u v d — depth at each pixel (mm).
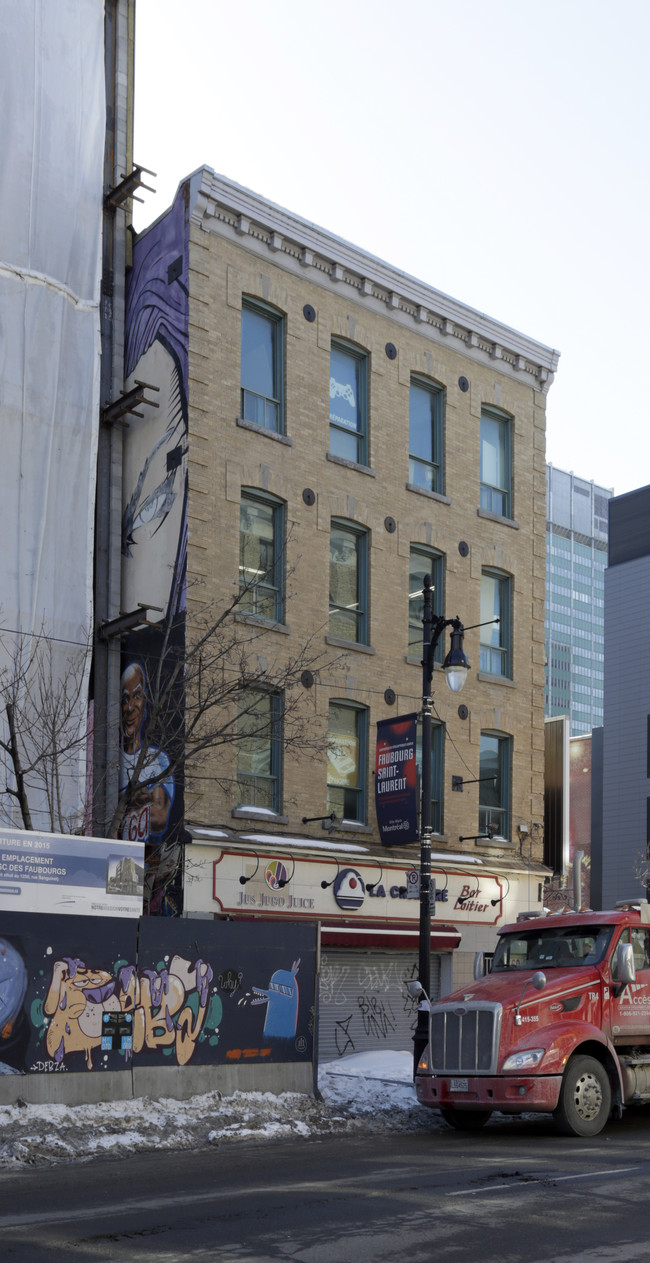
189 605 22828
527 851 28547
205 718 22453
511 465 30062
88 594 23734
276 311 25375
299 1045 17234
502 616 29469
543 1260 8109
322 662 24875
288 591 24516
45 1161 12297
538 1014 15164
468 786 27531
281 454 24812
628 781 55469
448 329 28547
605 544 193375
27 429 23109
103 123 25453
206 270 24141
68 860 15031
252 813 23188
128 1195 10406
